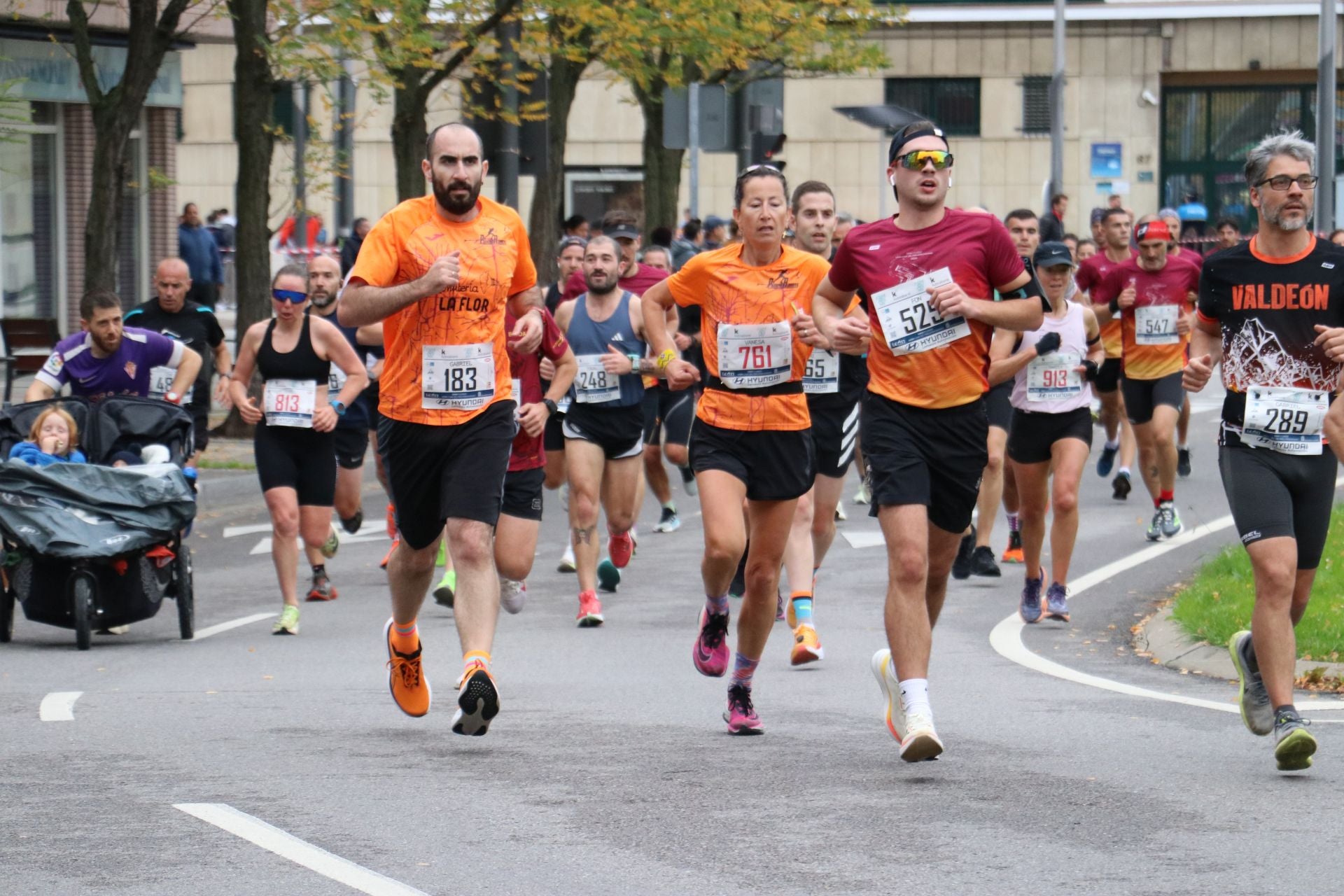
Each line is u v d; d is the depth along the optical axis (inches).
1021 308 868.6
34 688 1141.7
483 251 909.8
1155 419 1813.5
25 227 3528.5
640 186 5753.0
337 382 1691.7
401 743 951.0
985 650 1285.7
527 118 2301.9
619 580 1585.9
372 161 5713.6
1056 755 912.9
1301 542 892.0
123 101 2329.0
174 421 1417.3
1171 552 1763.0
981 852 726.5
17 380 3132.4
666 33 2768.2
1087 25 5585.6
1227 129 5659.5
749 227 976.9
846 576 1657.2
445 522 923.4
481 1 2362.2
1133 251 1930.4
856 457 2161.7
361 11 2413.9
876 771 876.0
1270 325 880.3
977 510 1640.0
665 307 1023.0
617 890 679.1
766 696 1105.4
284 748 940.0
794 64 3789.4
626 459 1518.2
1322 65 3299.7
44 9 3339.1
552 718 1029.8
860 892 674.2
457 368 904.9
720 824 773.3
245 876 699.4
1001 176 5644.7
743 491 968.9
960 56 5629.9
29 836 758.5
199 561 1824.6
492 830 766.5
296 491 1446.9
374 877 697.0
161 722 1014.4
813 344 920.9
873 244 884.6
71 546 1305.4
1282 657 864.3
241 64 2571.4
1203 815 783.1
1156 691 1117.1
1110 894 669.9
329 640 1369.3
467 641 892.6
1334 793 823.7
